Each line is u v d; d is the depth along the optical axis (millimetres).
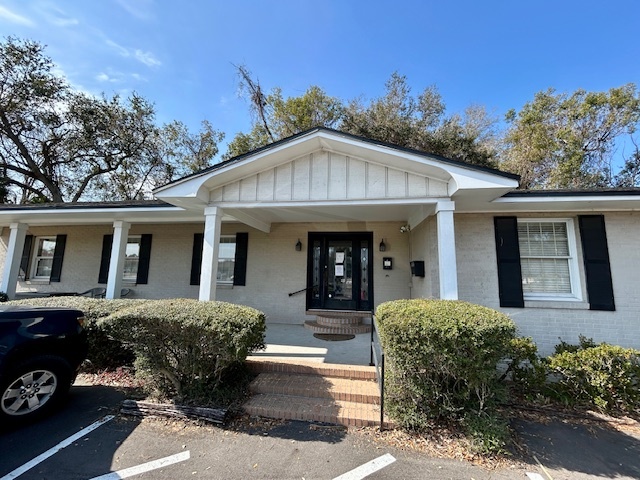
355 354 5410
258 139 17188
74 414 3604
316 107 16750
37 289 9852
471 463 2854
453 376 3279
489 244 5859
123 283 9211
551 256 5820
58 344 3623
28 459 2752
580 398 4125
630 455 3068
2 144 15328
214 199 5613
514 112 18516
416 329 3232
